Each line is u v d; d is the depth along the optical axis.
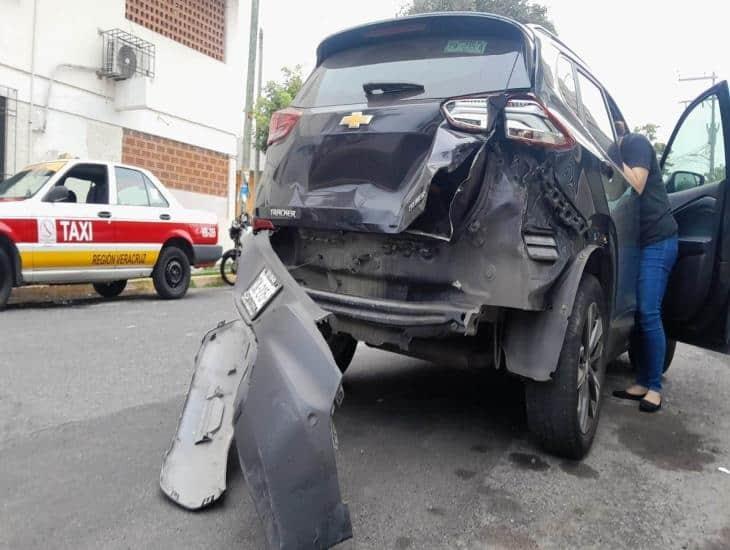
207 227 9.73
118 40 12.21
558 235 3.04
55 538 2.39
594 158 3.42
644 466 3.34
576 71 3.88
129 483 2.87
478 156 2.81
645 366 4.55
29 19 10.68
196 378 3.14
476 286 2.94
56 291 9.20
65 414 3.77
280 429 2.16
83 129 11.78
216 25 14.96
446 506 2.77
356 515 2.65
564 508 2.80
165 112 13.56
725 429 4.02
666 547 2.51
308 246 3.53
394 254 3.18
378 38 3.58
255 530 2.49
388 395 4.38
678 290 4.42
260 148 17.33
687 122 5.06
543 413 3.16
